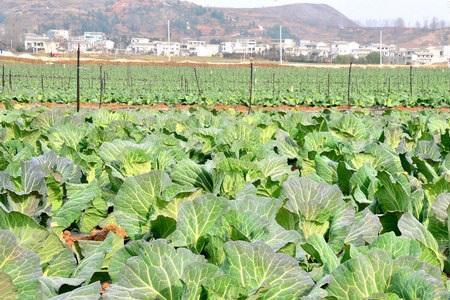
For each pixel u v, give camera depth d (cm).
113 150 724
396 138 1020
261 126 1109
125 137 950
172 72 7925
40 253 445
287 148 876
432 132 1108
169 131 1059
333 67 10694
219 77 7181
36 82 5759
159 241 391
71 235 595
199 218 459
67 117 1130
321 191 508
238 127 916
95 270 439
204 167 618
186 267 379
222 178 601
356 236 496
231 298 377
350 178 623
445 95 4206
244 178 635
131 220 526
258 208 475
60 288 428
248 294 377
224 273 390
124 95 4091
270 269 390
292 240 450
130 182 526
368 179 613
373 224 507
